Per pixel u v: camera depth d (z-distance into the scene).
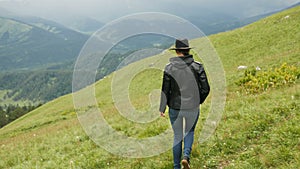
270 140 8.51
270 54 35.25
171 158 8.88
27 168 11.07
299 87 13.25
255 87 16.84
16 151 15.25
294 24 42.12
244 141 8.91
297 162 6.92
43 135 19.20
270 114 10.24
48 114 43.03
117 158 9.79
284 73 17.30
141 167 8.76
